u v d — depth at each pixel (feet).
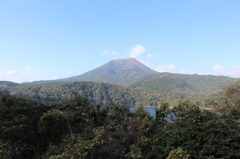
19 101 26.22
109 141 19.95
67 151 17.48
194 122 22.95
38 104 27.25
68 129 26.05
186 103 32.24
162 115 32.50
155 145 21.94
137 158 19.36
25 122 22.75
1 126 21.44
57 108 29.55
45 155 20.22
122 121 29.71
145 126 27.68
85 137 21.25
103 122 31.04
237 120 25.55
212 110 38.47
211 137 18.99
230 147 18.19
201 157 16.92
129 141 24.25
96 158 17.95
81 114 29.68
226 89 43.45
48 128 24.36
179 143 19.69
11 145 20.70
